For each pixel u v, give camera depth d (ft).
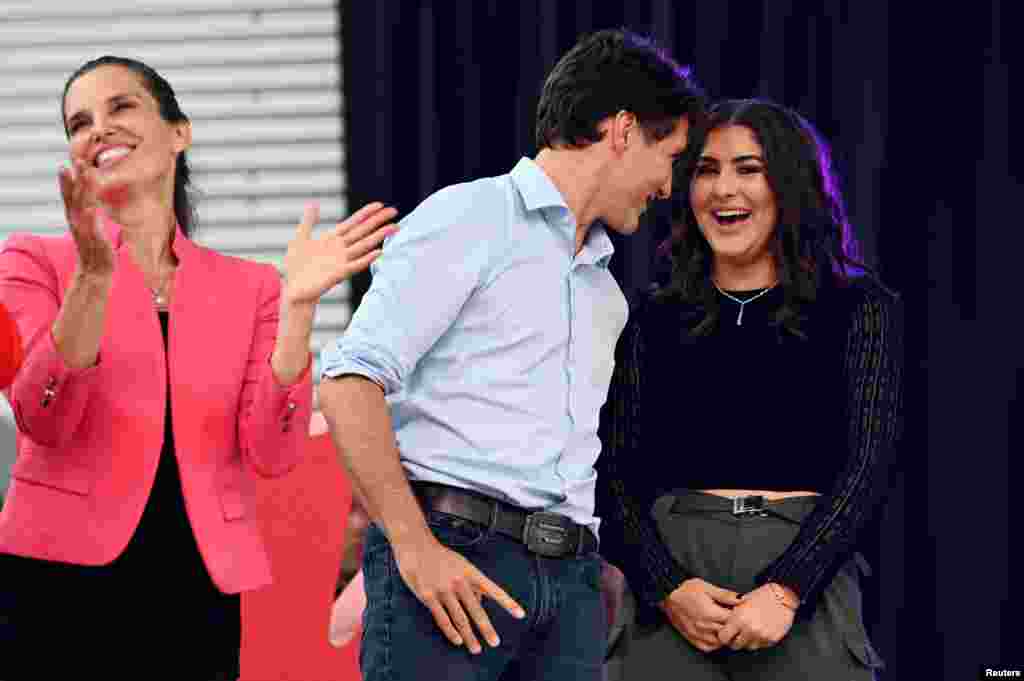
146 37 34.71
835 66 32.32
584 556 15.44
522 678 15.26
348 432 14.23
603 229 16.34
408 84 33.09
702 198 19.54
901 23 32.24
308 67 34.40
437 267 14.74
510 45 32.81
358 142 33.27
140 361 15.70
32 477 15.34
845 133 32.22
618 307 16.43
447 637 14.37
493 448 14.85
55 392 14.61
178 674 15.80
